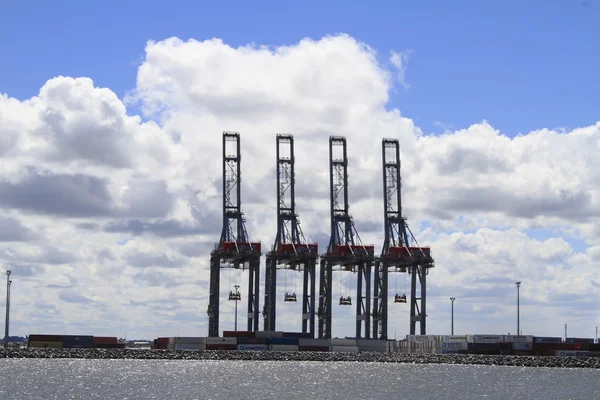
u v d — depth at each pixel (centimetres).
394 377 19762
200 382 18275
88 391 16475
